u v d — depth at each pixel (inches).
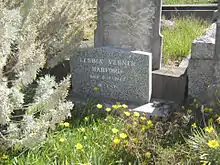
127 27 144.1
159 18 139.4
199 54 123.6
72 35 143.6
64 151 98.3
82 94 150.2
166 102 138.6
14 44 108.7
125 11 141.9
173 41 190.4
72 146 101.3
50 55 139.9
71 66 148.6
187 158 94.0
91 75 145.8
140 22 142.0
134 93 139.3
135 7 140.2
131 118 116.7
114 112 127.6
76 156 95.7
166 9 301.0
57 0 139.6
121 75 139.3
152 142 101.3
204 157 89.4
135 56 134.0
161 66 155.3
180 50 179.2
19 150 99.2
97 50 140.6
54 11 137.4
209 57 122.5
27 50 98.3
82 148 98.3
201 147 94.0
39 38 133.9
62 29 141.3
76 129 113.3
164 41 192.2
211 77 124.5
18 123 100.7
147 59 132.3
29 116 97.3
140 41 145.3
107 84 143.7
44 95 97.7
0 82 92.8
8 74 110.0
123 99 142.2
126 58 135.9
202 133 100.1
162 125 111.8
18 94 94.9
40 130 93.4
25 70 98.5
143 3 138.8
